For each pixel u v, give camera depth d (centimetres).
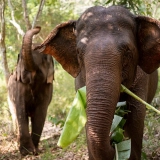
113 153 374
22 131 775
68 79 1316
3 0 1016
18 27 1127
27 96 794
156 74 616
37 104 809
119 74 382
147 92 513
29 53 668
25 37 660
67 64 477
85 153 682
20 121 786
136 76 482
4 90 1327
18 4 1364
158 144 650
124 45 398
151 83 566
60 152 715
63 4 1702
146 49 443
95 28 410
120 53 391
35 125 807
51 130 970
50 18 1648
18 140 776
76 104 378
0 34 1030
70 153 702
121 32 409
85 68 385
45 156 700
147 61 449
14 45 1644
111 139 436
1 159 752
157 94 937
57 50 475
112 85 365
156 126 736
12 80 839
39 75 784
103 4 802
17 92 800
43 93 809
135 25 438
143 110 486
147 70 454
